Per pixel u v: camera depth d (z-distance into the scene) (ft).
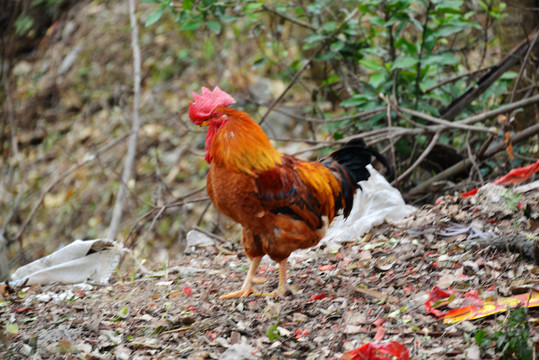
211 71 51.96
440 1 27.84
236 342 16.26
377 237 23.09
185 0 29.50
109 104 53.36
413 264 19.98
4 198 48.96
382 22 28.50
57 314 19.22
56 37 60.13
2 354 16.33
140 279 23.00
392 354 14.26
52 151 51.83
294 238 18.13
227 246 26.58
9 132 54.39
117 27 58.34
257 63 36.55
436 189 29.96
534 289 16.16
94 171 47.73
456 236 21.35
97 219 44.45
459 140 35.22
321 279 20.16
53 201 47.21
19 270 23.59
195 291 20.68
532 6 32.94
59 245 43.52
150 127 49.16
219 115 17.94
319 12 32.65
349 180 20.39
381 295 17.94
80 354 16.14
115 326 17.99
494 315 15.70
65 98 55.36
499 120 26.96
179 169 45.62
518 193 22.99
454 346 14.56
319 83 40.55
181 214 41.88
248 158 17.51
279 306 17.78
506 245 19.29
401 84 31.17
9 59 56.90
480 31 38.27
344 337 15.89
